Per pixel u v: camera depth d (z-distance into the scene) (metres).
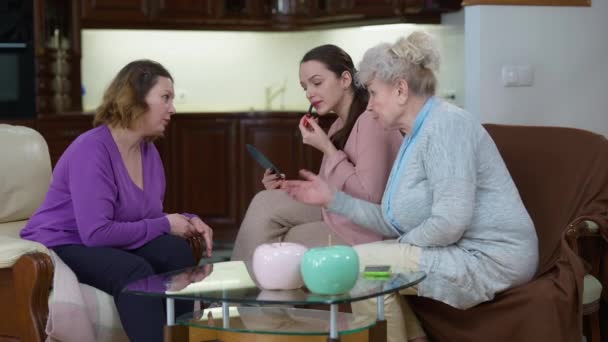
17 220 3.61
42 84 6.35
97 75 7.30
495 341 3.00
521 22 4.53
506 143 3.53
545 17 4.56
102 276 3.08
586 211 3.19
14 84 6.29
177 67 7.51
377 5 6.62
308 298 2.40
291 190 3.11
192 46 7.53
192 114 6.91
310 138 3.36
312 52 3.50
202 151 6.95
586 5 4.62
